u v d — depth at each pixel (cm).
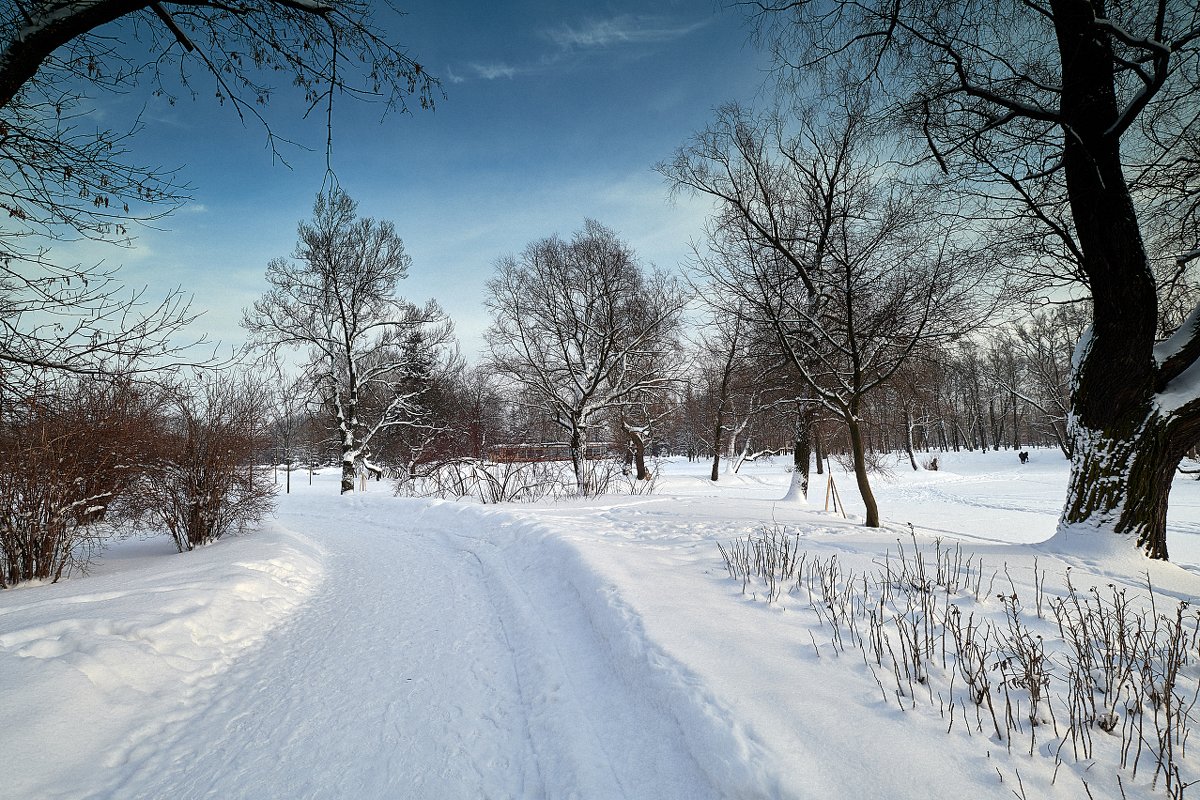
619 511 1406
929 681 364
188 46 450
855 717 316
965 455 5103
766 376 1795
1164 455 741
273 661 502
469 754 347
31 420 660
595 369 2744
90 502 852
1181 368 753
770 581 606
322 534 1324
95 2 390
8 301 515
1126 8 722
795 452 1938
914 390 1672
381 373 2727
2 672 374
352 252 2608
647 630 450
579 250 2748
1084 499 777
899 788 257
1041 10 690
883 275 1117
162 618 509
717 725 308
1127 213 741
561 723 367
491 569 829
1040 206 888
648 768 310
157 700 410
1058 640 434
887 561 700
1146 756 287
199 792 309
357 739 365
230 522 1153
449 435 2750
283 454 3969
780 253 1174
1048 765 277
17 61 380
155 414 996
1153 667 388
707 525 1109
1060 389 4278
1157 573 681
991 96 732
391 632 574
